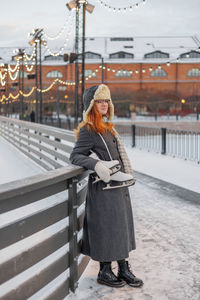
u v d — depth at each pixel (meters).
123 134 21.83
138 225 4.79
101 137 2.77
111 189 2.76
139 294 2.88
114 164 2.65
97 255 2.78
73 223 2.69
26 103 46.38
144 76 68.50
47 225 2.37
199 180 7.98
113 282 2.95
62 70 70.00
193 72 68.38
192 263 3.54
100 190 2.75
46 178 2.22
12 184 2.03
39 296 2.66
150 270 3.38
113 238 2.74
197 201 6.03
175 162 10.98
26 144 11.41
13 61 73.00
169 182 7.60
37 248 2.27
